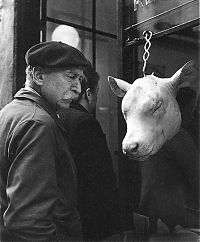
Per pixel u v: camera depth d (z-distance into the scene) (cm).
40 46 102
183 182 109
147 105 83
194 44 110
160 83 87
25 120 91
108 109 179
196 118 102
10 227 86
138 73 125
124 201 124
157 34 114
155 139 85
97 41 187
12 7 177
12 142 91
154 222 117
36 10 179
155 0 117
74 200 101
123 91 94
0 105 183
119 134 124
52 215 93
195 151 105
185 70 88
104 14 185
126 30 125
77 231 103
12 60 177
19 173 87
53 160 90
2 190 94
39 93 102
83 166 124
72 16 191
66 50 101
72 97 104
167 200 113
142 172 120
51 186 88
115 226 126
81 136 124
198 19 102
